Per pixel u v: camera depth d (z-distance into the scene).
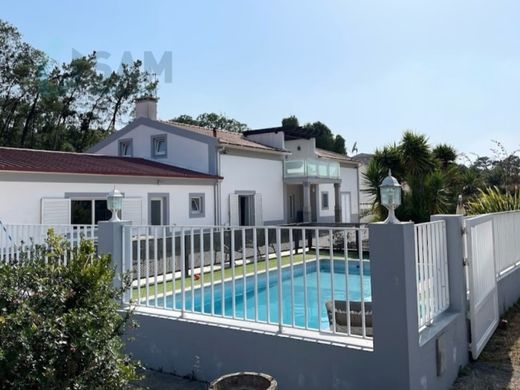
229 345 4.54
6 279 3.14
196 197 18.48
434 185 15.29
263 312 8.17
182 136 20.27
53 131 40.53
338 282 11.01
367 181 17.41
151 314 5.17
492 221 6.41
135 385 4.55
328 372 3.93
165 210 17.02
